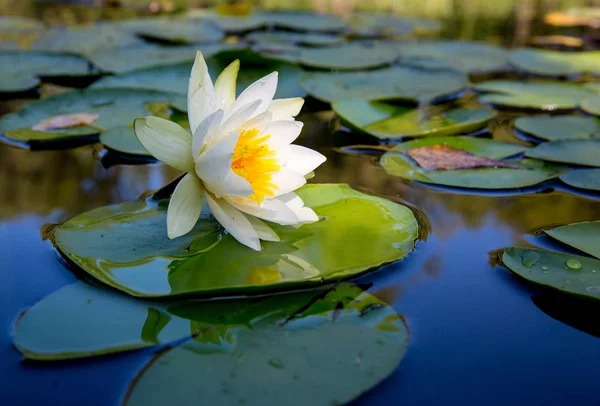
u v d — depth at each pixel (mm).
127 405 416
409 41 1166
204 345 461
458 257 545
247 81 864
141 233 541
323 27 1260
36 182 633
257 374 447
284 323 477
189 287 490
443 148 703
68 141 725
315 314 485
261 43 1105
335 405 421
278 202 539
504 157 687
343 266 512
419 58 1019
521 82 917
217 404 418
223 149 507
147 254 518
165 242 531
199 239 535
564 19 1399
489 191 637
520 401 447
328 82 884
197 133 515
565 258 530
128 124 732
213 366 450
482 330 487
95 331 468
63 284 506
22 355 456
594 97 841
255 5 1593
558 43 1179
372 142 744
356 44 1105
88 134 715
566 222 586
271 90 545
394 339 470
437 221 588
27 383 442
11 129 720
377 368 452
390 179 656
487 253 550
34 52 957
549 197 627
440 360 467
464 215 597
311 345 464
